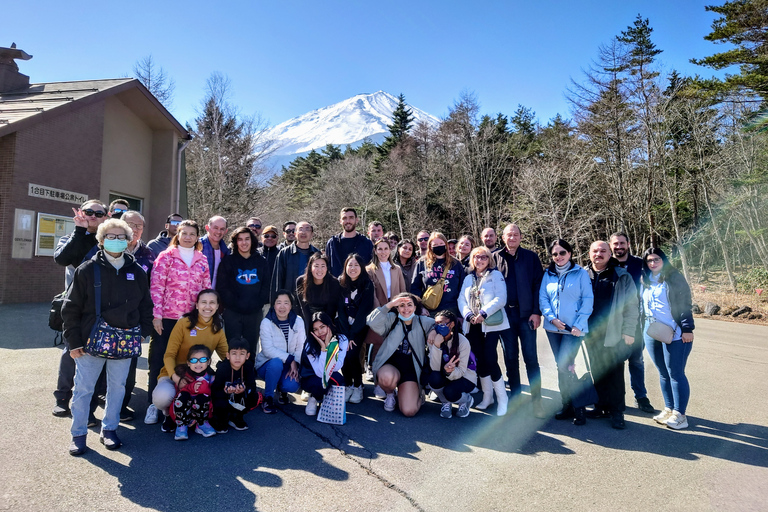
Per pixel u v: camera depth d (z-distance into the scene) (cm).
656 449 360
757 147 1886
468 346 432
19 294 927
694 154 2069
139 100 1289
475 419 428
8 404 390
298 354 446
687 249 2470
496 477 305
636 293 417
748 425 421
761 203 1994
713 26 1694
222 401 371
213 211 2664
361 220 3544
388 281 542
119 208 451
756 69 1647
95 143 1127
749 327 1193
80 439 315
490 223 3025
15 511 240
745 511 267
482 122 3431
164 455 320
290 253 563
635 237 2227
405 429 395
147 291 339
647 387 558
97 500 256
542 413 436
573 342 420
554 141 2725
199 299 383
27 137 943
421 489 285
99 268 314
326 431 384
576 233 2311
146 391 467
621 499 279
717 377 612
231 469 302
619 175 2156
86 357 314
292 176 5031
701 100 1900
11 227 914
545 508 265
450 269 505
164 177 1438
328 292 478
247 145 2852
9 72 1177
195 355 355
